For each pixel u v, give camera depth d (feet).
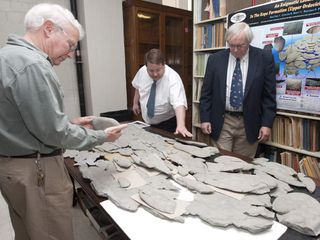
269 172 3.63
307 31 5.88
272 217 2.64
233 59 6.32
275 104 6.48
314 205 2.80
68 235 3.55
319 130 6.37
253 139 6.55
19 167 3.13
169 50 12.38
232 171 3.69
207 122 6.89
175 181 3.54
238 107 6.31
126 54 11.31
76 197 5.31
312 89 6.00
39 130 2.81
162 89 6.33
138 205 2.98
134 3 10.38
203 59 8.82
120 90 11.12
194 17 8.80
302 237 2.44
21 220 3.73
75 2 9.76
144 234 2.52
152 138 5.25
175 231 2.56
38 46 3.11
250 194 3.10
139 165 4.02
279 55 6.50
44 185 3.25
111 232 3.99
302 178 3.47
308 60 5.96
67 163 4.21
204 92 6.88
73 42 3.34
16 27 8.88
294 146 6.88
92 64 10.11
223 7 7.86
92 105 10.45
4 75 2.72
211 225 2.63
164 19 11.53
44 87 2.73
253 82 6.09
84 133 3.22
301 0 5.85
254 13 6.88
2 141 3.04
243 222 2.57
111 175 3.67
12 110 2.89
